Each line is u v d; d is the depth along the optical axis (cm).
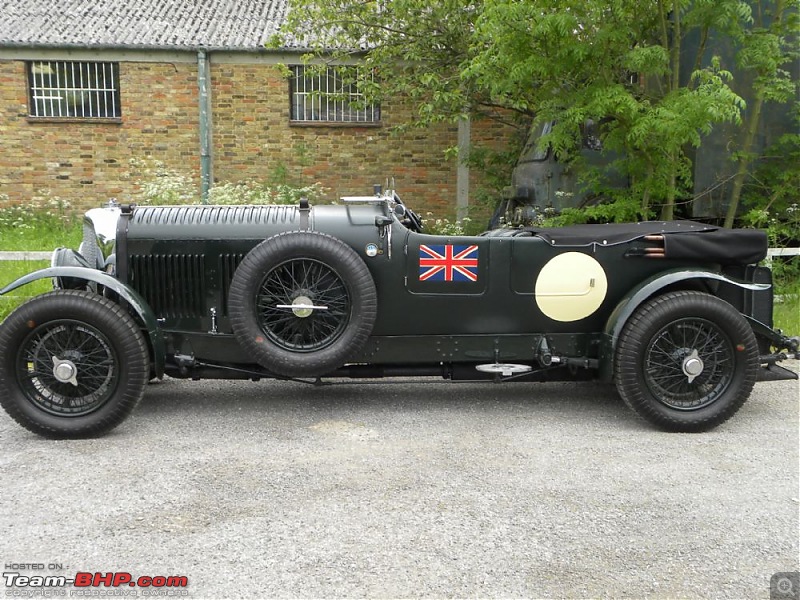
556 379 512
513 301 485
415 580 285
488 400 534
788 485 378
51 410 444
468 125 1327
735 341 457
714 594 277
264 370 491
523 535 322
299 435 454
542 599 273
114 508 348
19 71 1309
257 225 477
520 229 520
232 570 292
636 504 354
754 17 790
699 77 716
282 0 1460
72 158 1340
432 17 1016
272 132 1339
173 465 403
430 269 477
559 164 930
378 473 392
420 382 507
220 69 1322
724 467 403
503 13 680
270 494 364
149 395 544
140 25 1358
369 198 479
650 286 466
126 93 1323
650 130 700
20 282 442
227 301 470
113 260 481
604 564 298
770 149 856
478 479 384
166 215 484
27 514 342
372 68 1115
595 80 721
